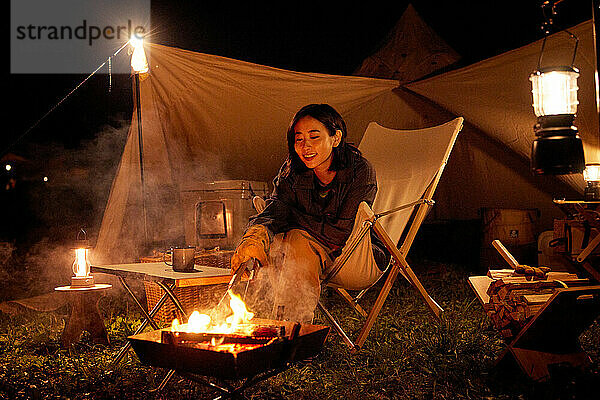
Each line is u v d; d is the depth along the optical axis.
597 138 4.44
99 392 2.57
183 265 2.86
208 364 1.80
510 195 5.99
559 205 3.22
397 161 3.87
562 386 2.38
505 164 5.88
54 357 3.08
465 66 5.26
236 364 1.73
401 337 3.29
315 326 2.16
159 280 2.67
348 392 2.50
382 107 5.93
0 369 2.88
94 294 3.23
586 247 2.90
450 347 3.02
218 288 3.84
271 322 2.30
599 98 1.80
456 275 5.17
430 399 2.45
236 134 5.53
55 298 4.68
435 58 6.24
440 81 5.29
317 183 3.14
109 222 4.80
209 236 4.66
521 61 4.86
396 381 2.64
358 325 3.60
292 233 3.04
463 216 6.35
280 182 3.24
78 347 3.23
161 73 4.96
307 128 3.03
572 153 2.13
